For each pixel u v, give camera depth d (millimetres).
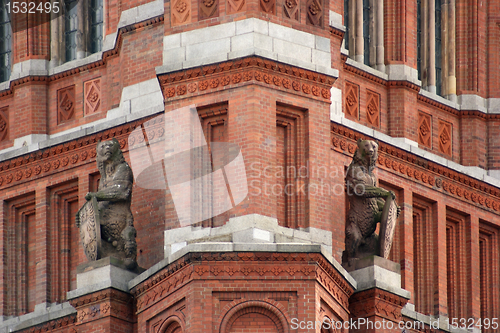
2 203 151375
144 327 135875
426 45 158125
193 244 131750
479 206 154750
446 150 156500
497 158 158125
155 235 141125
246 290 131375
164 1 141750
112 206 139375
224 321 130750
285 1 139875
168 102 139500
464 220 154000
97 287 137000
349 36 153250
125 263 138000
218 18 139375
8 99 155250
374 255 138375
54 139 149125
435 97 156125
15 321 147875
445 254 151125
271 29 138500
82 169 147875
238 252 131500
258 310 131500
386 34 154625
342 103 148875
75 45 154875
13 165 151250
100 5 155375
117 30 148875
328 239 136375
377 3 155000
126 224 139250
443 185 152375
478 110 157875
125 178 139750
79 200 147375
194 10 140250
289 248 131750
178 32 140375
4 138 154500
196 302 131000
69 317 141250
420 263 150000
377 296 137500
